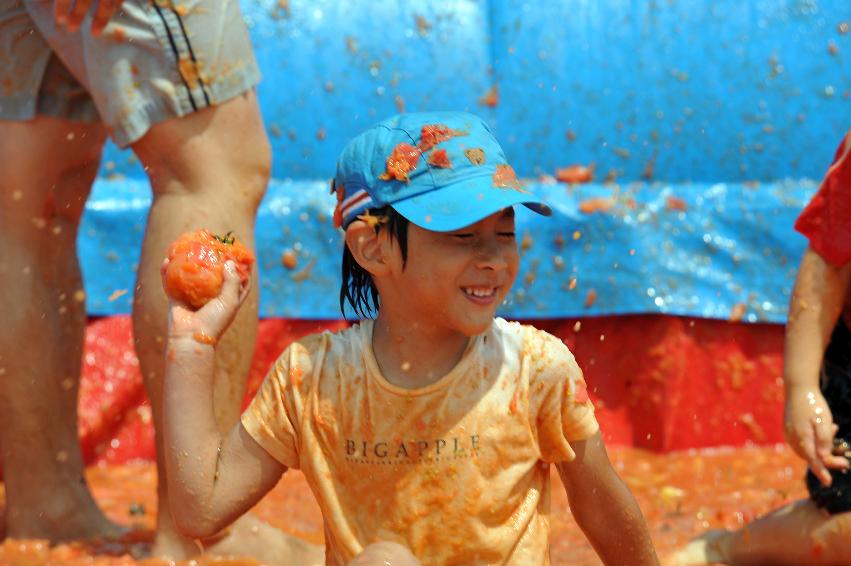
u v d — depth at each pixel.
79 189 7.32
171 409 4.71
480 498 4.75
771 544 6.83
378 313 5.04
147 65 6.37
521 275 9.66
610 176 10.25
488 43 10.48
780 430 9.77
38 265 7.13
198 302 4.74
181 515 4.80
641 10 10.39
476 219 4.51
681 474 8.98
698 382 9.70
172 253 4.76
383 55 10.28
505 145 10.34
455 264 4.59
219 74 6.43
